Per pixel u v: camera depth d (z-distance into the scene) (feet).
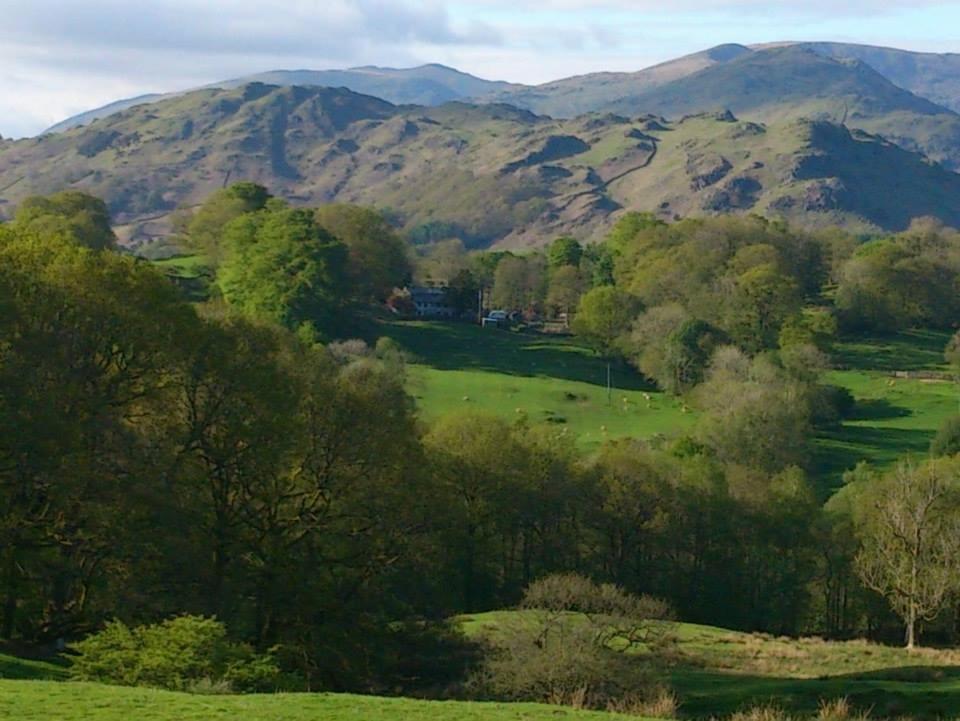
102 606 136.46
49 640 135.13
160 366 151.33
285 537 159.94
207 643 101.09
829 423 398.01
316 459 160.86
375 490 161.07
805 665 175.01
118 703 74.69
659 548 262.47
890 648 204.44
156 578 138.31
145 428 153.48
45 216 484.74
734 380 378.32
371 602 157.07
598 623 143.95
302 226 451.12
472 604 236.02
